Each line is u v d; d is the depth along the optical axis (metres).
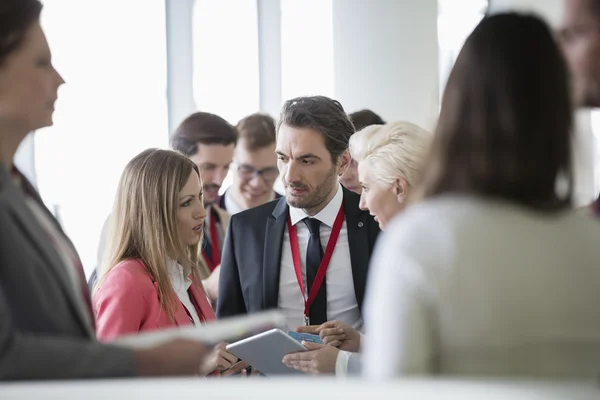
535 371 1.28
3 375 1.48
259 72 6.91
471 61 1.43
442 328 1.30
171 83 6.57
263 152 4.55
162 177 2.89
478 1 6.63
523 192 1.38
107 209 5.85
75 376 1.54
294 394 1.27
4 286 1.57
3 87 1.66
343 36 6.71
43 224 1.71
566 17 1.68
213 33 6.75
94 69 6.06
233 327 1.83
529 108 1.39
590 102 1.69
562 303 1.30
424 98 6.60
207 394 1.30
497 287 1.29
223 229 4.25
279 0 6.89
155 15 6.41
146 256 2.85
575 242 1.34
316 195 3.10
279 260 3.16
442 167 1.43
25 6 1.67
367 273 3.10
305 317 3.12
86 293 1.86
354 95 6.71
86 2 6.05
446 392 1.20
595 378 1.29
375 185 2.66
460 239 1.31
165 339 1.73
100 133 6.03
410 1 6.61
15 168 1.88
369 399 1.22
